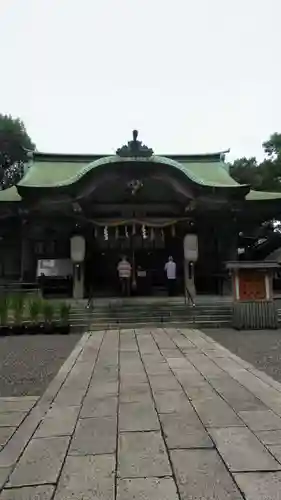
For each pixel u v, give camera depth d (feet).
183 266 75.20
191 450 13.14
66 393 20.77
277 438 14.08
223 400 18.95
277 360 29.14
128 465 12.12
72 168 90.12
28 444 14.02
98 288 76.07
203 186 68.23
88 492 10.57
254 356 30.89
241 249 92.48
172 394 20.15
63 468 12.03
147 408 17.89
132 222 72.84
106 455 12.89
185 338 39.93
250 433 14.58
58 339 42.16
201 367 26.68
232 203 71.82
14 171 123.95
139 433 14.79
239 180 114.83
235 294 47.32
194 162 95.45
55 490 10.73
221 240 77.41
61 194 68.39
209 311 51.55
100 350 33.91
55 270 73.97
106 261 76.84
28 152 92.58
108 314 51.26
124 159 66.49
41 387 22.70
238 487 10.69
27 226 75.25
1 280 76.69
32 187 67.00
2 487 10.95
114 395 20.18
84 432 15.06
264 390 20.70
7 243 79.05
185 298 58.70
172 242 77.77
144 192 74.23
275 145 117.70
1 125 116.98
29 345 38.27
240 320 46.60
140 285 77.00
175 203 74.54
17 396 20.75
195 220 74.95
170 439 14.14
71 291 73.61
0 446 13.92
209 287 76.79
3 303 46.96
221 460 12.35
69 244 75.82
